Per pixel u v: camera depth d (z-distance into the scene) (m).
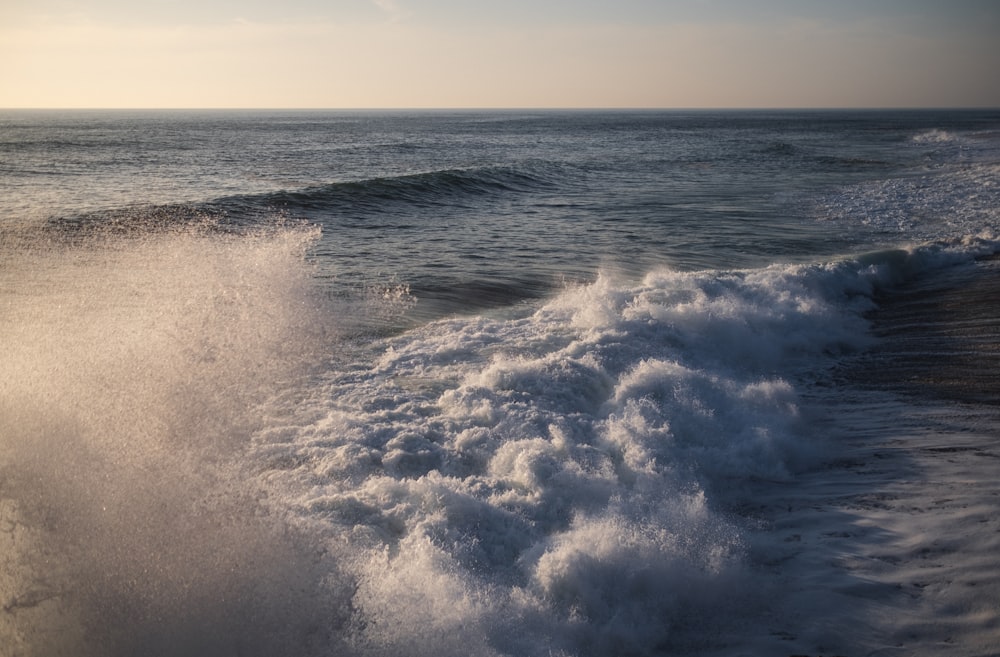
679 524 4.06
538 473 4.34
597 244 13.72
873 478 4.83
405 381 5.94
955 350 7.86
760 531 4.18
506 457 4.59
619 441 4.96
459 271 10.93
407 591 3.24
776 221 16.95
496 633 3.10
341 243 12.91
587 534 3.79
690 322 7.80
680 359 6.89
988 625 3.22
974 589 3.48
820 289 10.04
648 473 4.56
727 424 5.55
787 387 6.49
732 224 16.44
